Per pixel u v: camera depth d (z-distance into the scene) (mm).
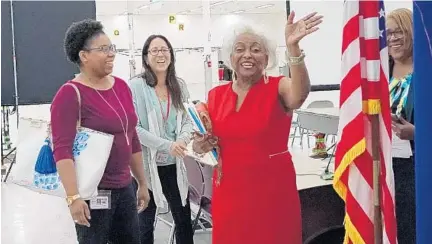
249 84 1915
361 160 1476
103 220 2055
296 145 6270
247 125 1868
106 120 2012
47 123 2107
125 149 2096
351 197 1497
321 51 5840
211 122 1972
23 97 5434
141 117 2750
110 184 2064
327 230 1865
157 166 2818
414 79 1175
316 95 6434
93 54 1988
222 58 1984
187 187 2943
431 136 1150
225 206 1957
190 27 12570
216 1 10742
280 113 1859
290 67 1702
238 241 1939
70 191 1947
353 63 1439
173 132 2826
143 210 2611
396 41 2010
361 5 1416
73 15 5527
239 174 1911
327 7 5766
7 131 6305
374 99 1415
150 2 10375
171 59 2842
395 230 1472
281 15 11516
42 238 4121
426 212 1174
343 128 1479
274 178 1888
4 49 5324
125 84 2207
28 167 2096
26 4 5355
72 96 1966
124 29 11578
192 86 8320
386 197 1445
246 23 1999
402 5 3465
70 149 1961
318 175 3014
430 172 1160
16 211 4840
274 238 1911
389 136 1443
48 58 5473
